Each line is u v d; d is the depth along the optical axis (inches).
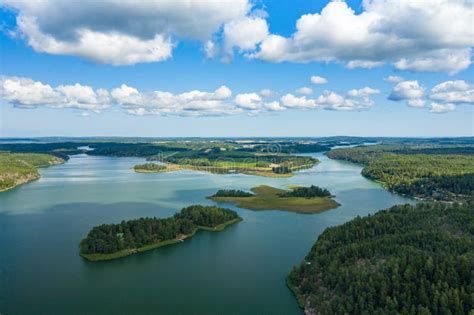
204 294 5964.6
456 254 5861.2
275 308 5556.1
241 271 6811.0
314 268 6225.4
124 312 5447.8
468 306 4734.3
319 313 5236.2
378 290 5270.7
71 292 6028.5
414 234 6712.6
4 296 5880.9
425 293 4970.5
